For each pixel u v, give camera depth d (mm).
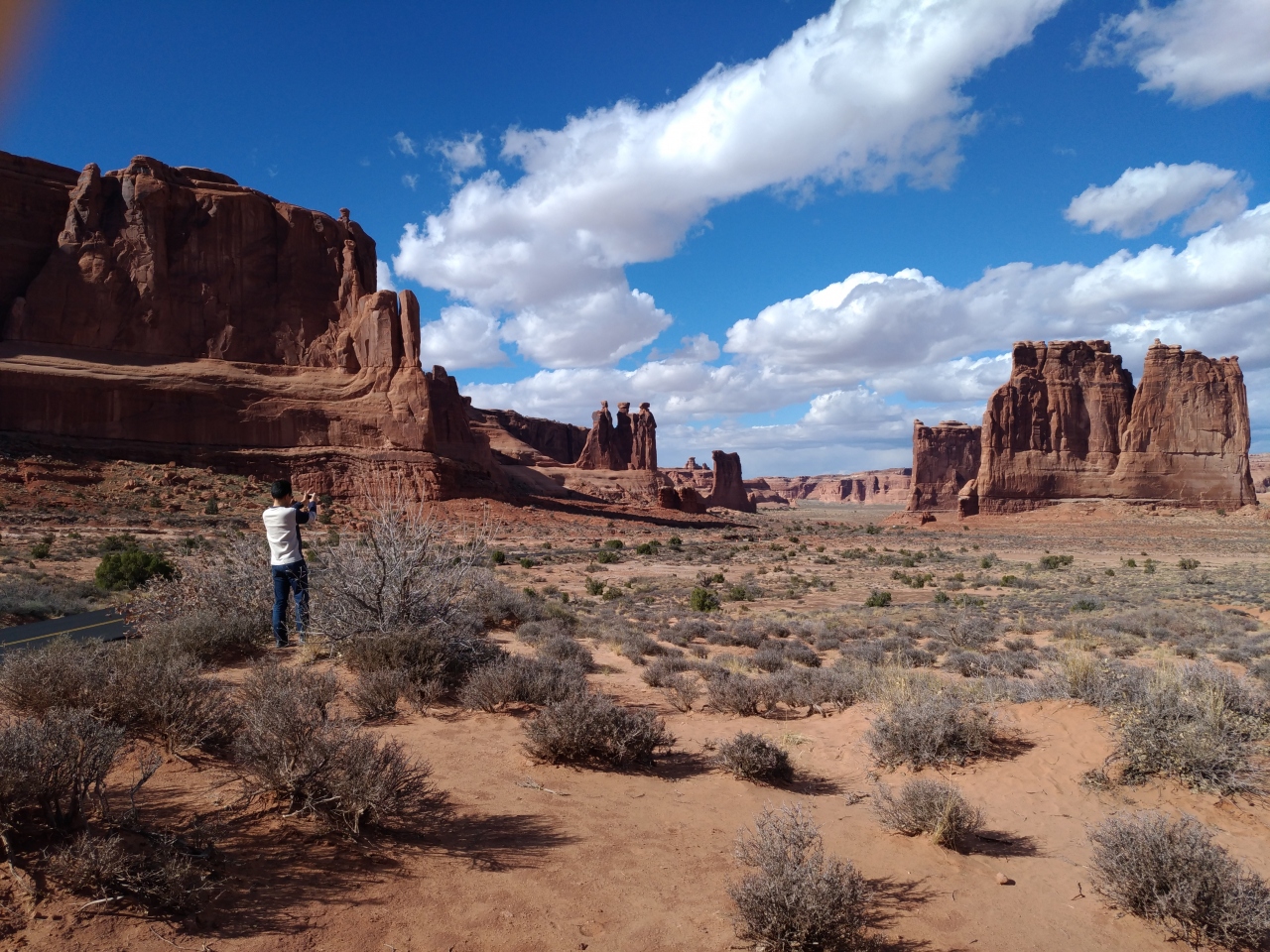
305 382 83062
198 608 8727
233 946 2918
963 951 3736
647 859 4340
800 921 3410
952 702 7707
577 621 18297
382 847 3965
